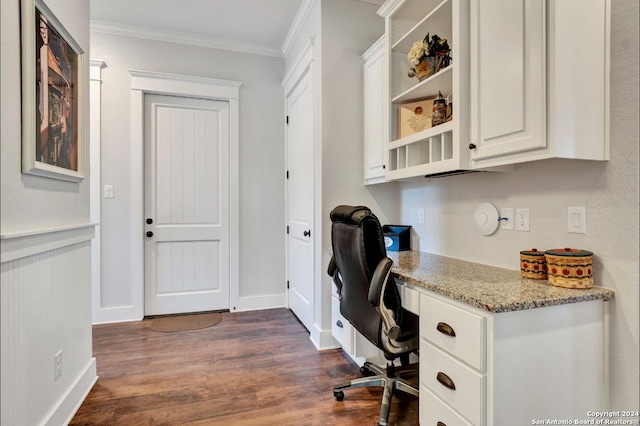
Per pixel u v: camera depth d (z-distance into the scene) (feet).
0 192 3.90
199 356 8.00
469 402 3.92
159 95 10.76
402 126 6.92
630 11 4.00
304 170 9.84
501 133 4.51
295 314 10.94
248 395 6.36
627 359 4.03
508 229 5.69
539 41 4.00
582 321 4.09
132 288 10.43
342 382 6.82
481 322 3.76
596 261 4.35
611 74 4.17
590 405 4.12
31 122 4.42
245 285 11.55
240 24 10.15
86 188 6.59
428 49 6.16
